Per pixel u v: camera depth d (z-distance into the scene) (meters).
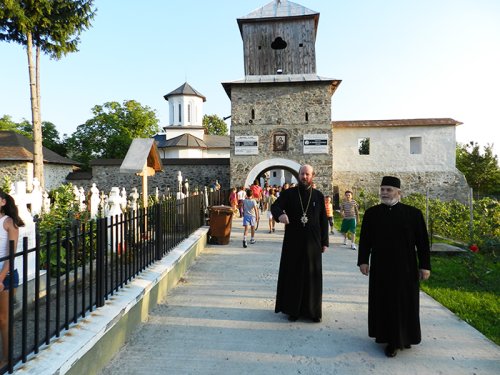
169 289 5.62
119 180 24.45
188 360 3.44
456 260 8.01
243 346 3.74
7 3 15.26
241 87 21.11
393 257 3.62
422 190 23.17
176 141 35.34
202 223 10.56
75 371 2.73
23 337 2.50
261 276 6.50
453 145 23.03
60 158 25.97
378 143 23.58
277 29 21.56
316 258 4.47
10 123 39.59
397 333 3.50
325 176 20.64
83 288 3.36
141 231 5.18
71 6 17.89
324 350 3.66
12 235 3.24
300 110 20.88
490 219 9.74
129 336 3.93
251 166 20.98
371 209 3.88
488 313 4.79
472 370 3.28
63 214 7.40
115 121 37.81
